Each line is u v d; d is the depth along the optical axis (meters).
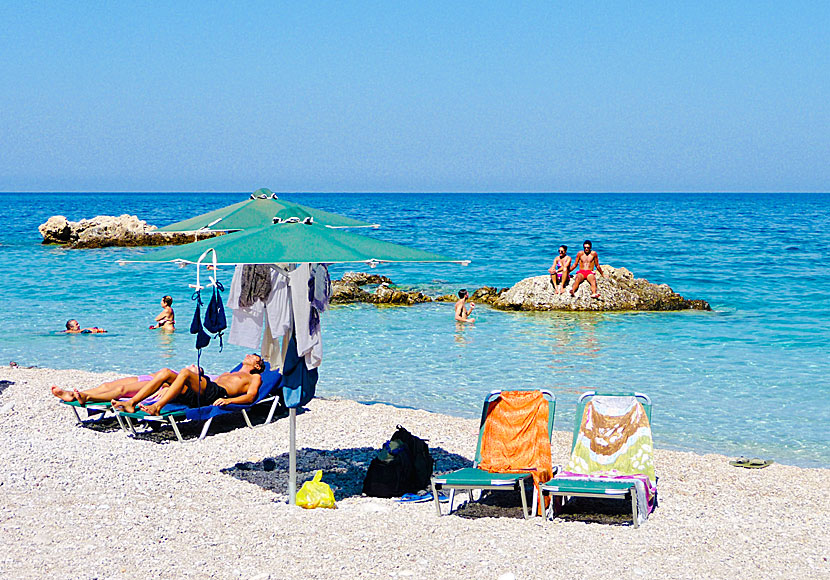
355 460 8.82
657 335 17.95
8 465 7.44
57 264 33.97
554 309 21.91
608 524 6.80
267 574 5.24
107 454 8.15
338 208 120.69
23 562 5.21
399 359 15.41
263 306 7.57
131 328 18.70
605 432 7.84
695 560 5.80
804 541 6.32
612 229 60.81
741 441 10.30
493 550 5.91
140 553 5.51
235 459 8.70
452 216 88.75
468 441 9.71
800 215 92.25
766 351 15.95
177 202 163.75
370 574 5.34
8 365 14.56
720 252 39.50
